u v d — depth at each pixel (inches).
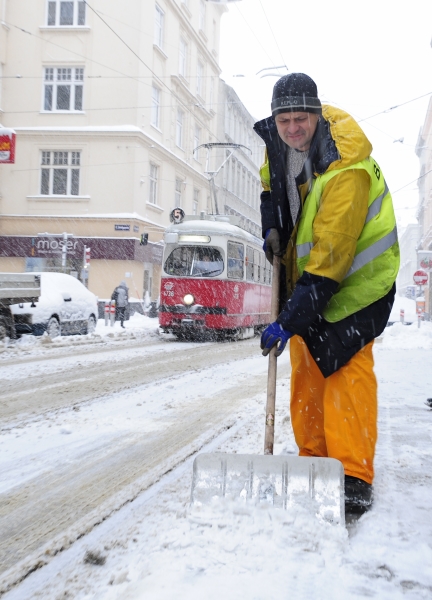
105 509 132.9
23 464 170.6
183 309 653.3
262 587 89.3
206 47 1590.8
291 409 139.0
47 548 111.8
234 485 113.9
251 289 757.3
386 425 213.0
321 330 122.6
